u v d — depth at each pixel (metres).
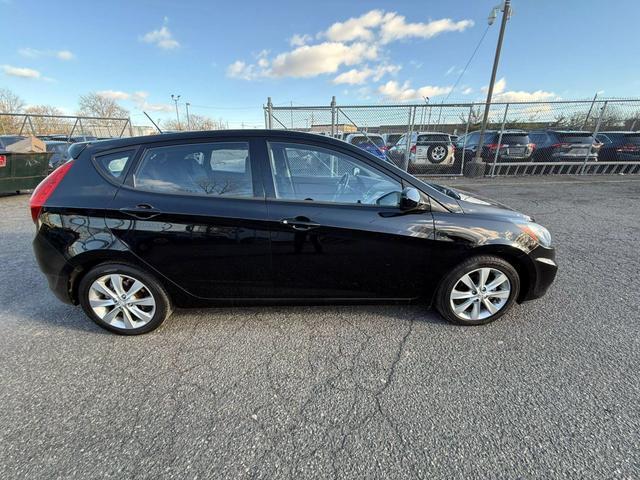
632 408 1.85
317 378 2.11
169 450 1.64
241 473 1.52
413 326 2.65
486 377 2.10
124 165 2.39
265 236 2.35
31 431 1.74
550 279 2.65
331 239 2.37
